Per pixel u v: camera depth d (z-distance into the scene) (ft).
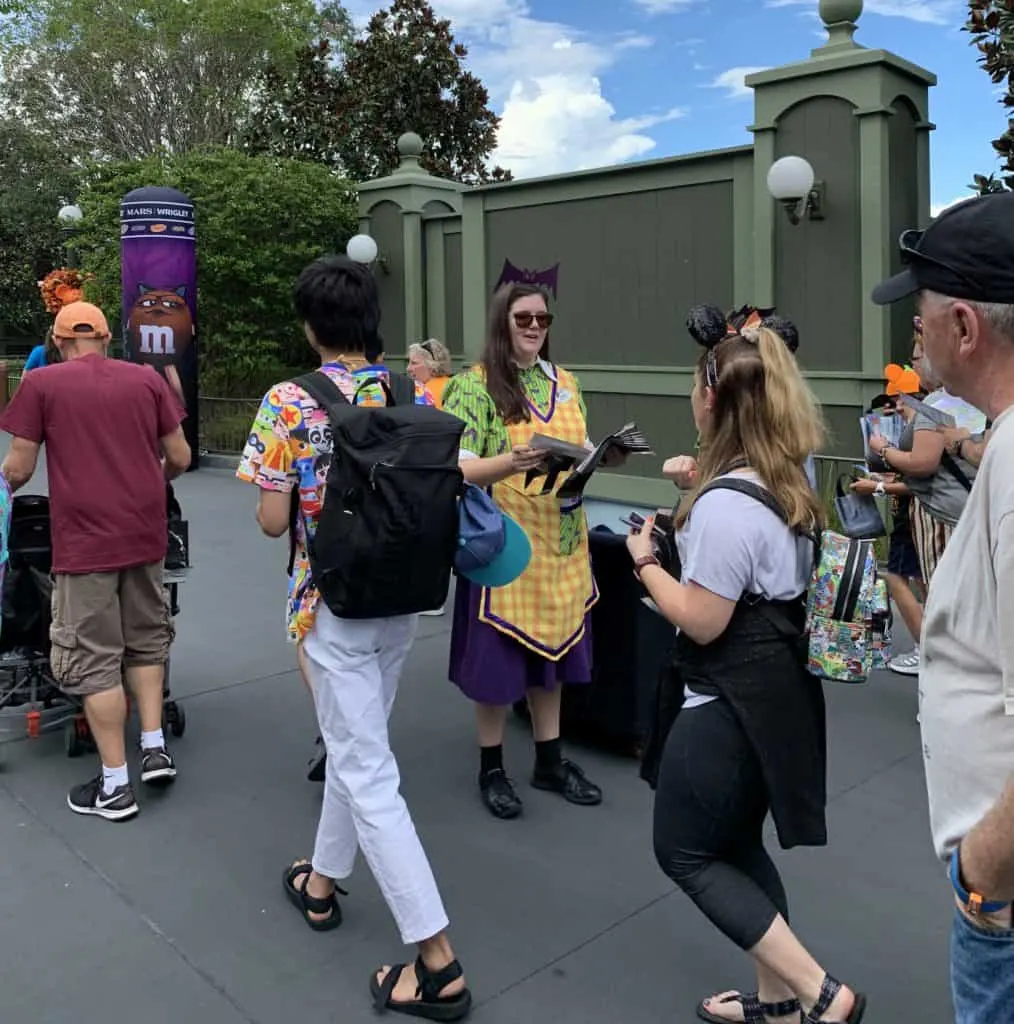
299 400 8.57
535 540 11.15
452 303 37.70
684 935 9.36
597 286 31.83
